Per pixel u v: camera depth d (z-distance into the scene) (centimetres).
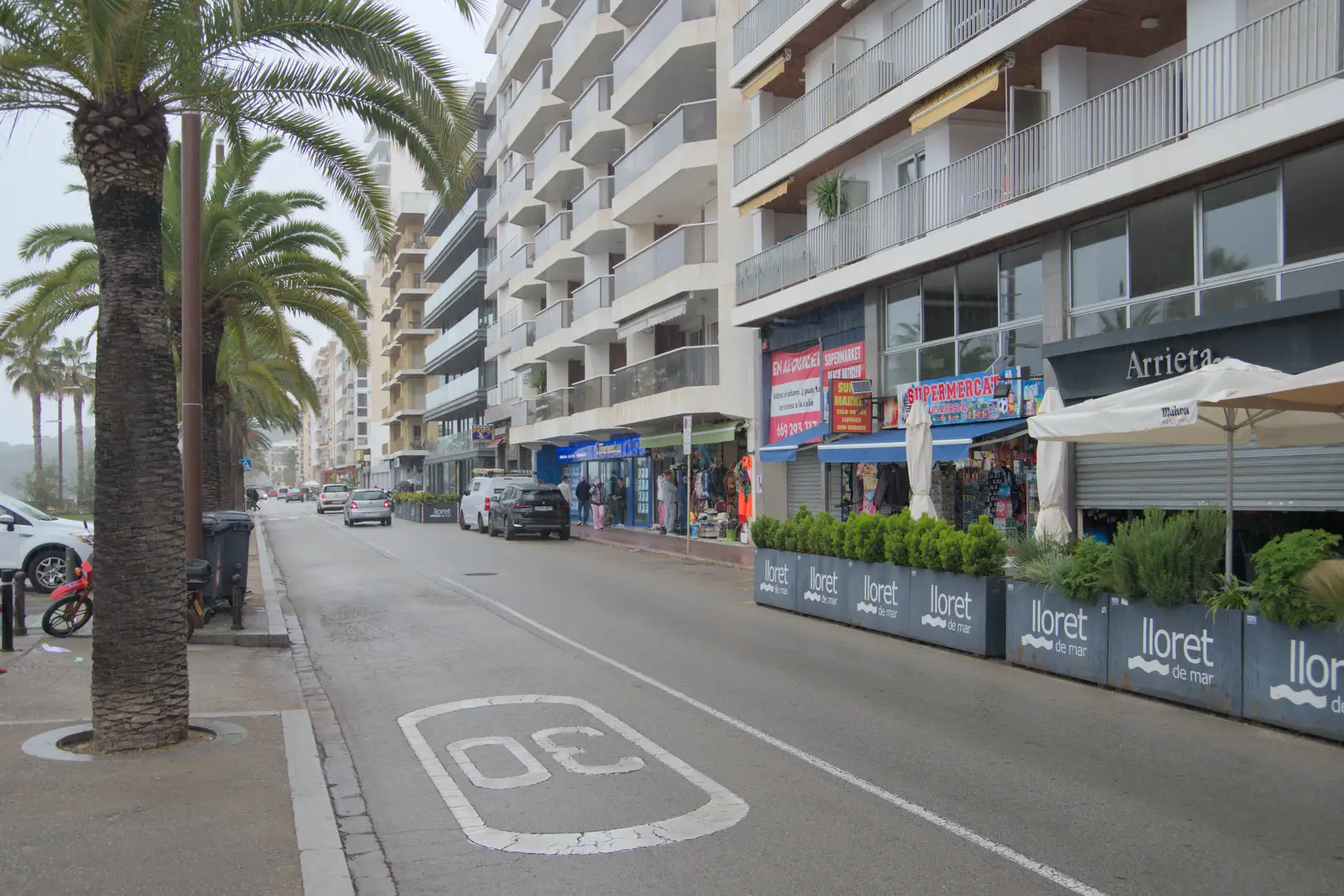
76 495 6875
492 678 951
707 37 2639
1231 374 881
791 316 2369
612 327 3303
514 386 4616
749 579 1884
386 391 9494
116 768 607
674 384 2725
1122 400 943
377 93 1011
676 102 3022
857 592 1263
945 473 1834
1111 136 1480
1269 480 1241
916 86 1798
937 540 1114
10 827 499
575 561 2289
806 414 2334
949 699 855
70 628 1152
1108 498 1473
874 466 2041
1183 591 825
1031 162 1609
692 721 772
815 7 2091
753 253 2580
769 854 494
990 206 1698
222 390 1992
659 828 532
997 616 1050
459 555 2478
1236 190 1312
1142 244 1447
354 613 1440
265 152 1831
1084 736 727
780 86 2406
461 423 6331
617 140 3388
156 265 688
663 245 2794
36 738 678
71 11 684
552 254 3816
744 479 2609
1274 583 734
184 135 1243
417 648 1127
